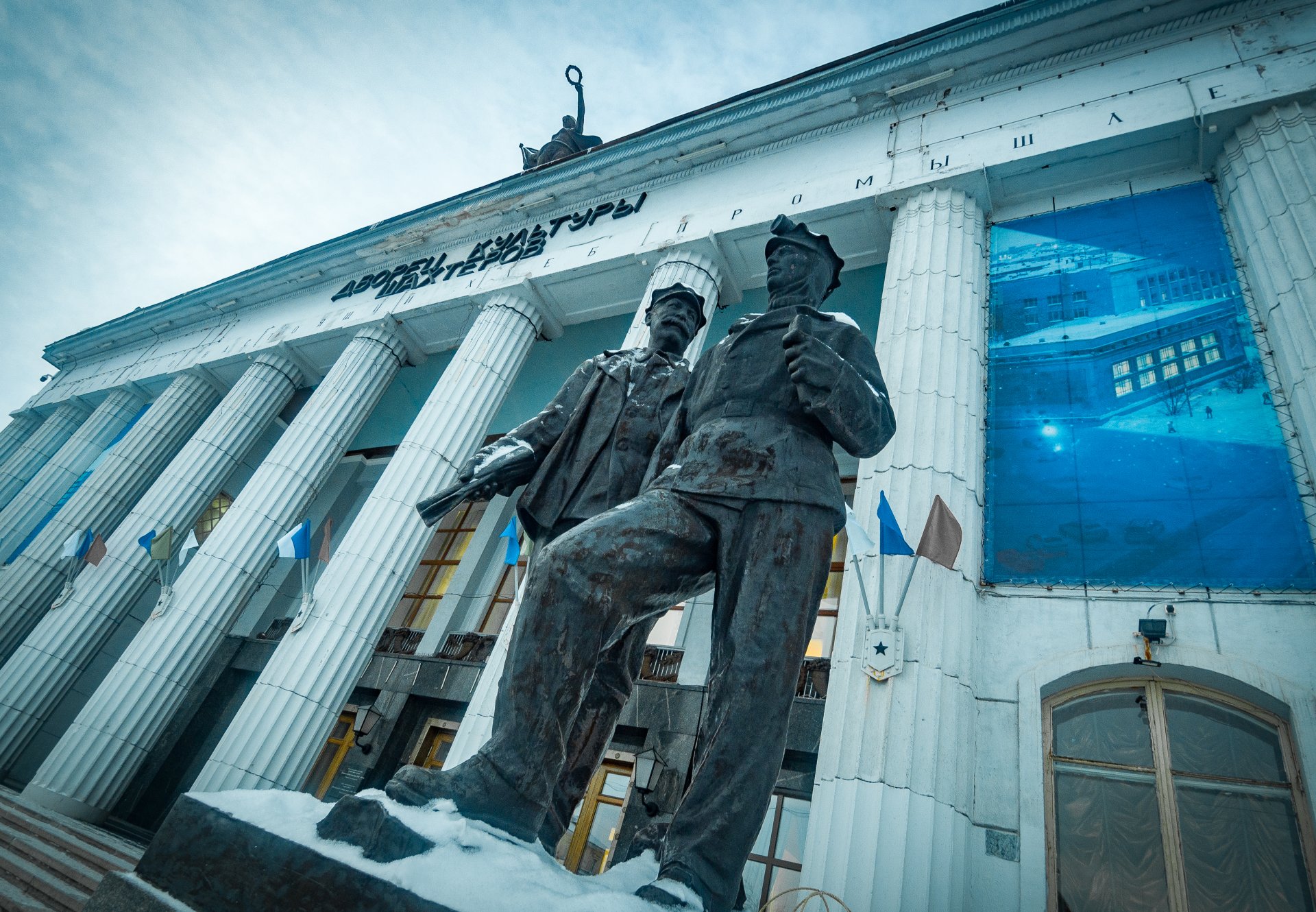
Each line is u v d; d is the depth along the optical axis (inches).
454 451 538.6
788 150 563.8
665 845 67.8
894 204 471.8
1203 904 241.0
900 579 314.0
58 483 864.3
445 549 719.7
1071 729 288.7
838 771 277.7
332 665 458.3
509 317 601.9
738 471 81.2
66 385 1053.8
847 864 253.1
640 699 471.8
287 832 59.5
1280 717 258.7
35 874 259.4
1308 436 289.6
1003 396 378.0
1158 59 438.0
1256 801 250.4
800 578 76.9
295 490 610.5
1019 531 335.6
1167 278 375.2
